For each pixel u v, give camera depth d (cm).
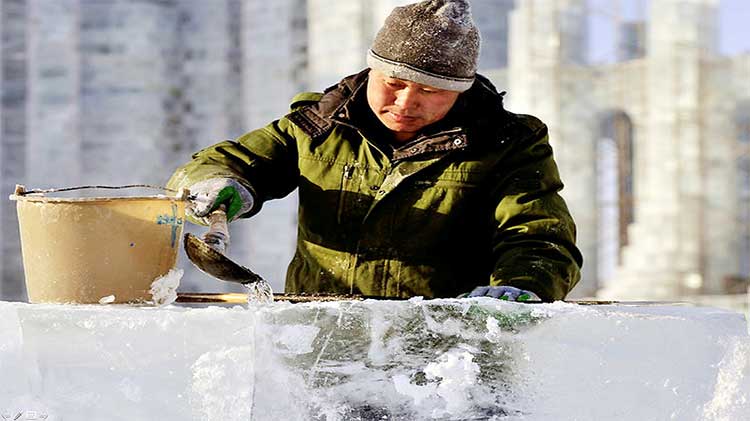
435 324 510
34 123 3719
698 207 3794
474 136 653
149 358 507
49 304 536
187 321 503
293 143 695
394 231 659
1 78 3819
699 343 524
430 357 510
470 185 652
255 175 679
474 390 510
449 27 614
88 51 3762
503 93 669
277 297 552
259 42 3844
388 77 623
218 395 502
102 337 510
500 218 646
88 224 548
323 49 3709
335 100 674
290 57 3788
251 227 3803
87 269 550
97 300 552
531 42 3828
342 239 669
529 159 659
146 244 556
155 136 3791
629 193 4075
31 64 3728
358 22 3628
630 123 4044
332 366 505
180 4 3881
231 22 3900
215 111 3862
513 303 513
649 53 3856
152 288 561
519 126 662
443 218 654
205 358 503
